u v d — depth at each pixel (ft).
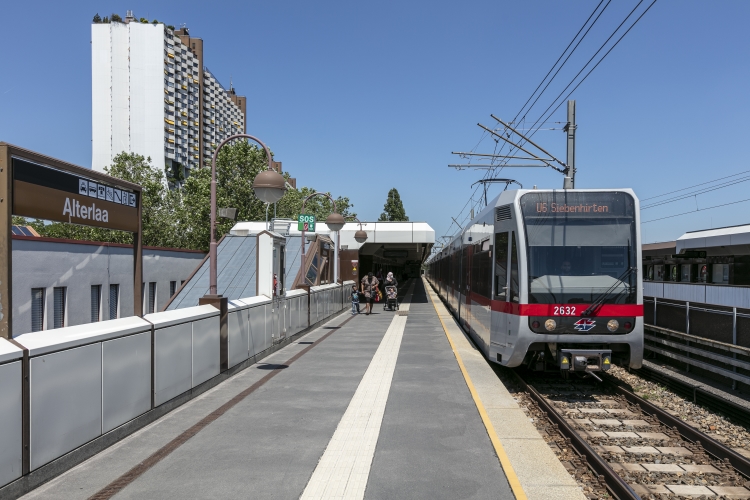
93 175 19.61
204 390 29.04
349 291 94.68
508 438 21.11
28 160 16.52
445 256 98.89
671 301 42.39
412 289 179.01
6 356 14.47
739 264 63.16
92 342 18.57
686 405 31.60
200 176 178.70
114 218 21.02
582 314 31.50
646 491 18.58
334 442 20.70
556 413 26.12
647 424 26.61
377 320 72.33
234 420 23.59
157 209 168.04
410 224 109.70
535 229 32.81
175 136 388.98
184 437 21.09
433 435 21.62
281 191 35.27
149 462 18.31
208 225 167.02
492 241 36.83
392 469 17.93
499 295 34.94
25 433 15.26
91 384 18.54
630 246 32.45
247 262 74.90
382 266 177.88
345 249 110.11
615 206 32.99
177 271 109.81
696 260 74.90
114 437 20.10
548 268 32.27
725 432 26.50
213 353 30.37
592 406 30.35
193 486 16.40
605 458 21.85
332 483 16.74
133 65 365.81
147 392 22.66
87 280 76.64
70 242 72.64
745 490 18.86
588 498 17.11
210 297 31.40
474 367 36.65
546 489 16.21
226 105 490.08
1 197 15.53
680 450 22.89
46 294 67.41
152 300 99.14
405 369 35.91
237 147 177.78
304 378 32.91
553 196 33.27
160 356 23.85
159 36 368.07
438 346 46.96
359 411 25.22
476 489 16.33
